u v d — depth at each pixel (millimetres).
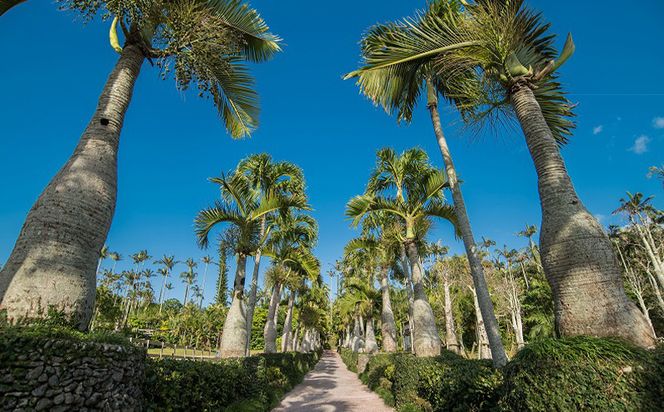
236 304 9477
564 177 4156
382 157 11633
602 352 2965
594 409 2766
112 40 5414
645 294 27578
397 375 9031
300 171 12898
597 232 3732
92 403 3146
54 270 3574
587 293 3506
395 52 5484
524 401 3188
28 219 3795
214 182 10156
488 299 5902
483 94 5258
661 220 27688
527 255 37219
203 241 10008
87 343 3270
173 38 4895
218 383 6250
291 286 16719
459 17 5289
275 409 8938
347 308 23594
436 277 28266
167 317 48750
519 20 4879
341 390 12797
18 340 2865
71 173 4066
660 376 2705
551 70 4789
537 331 23000
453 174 6977
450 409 5445
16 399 2703
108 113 4672
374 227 15195
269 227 12992
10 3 4602
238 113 7109
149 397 4340
